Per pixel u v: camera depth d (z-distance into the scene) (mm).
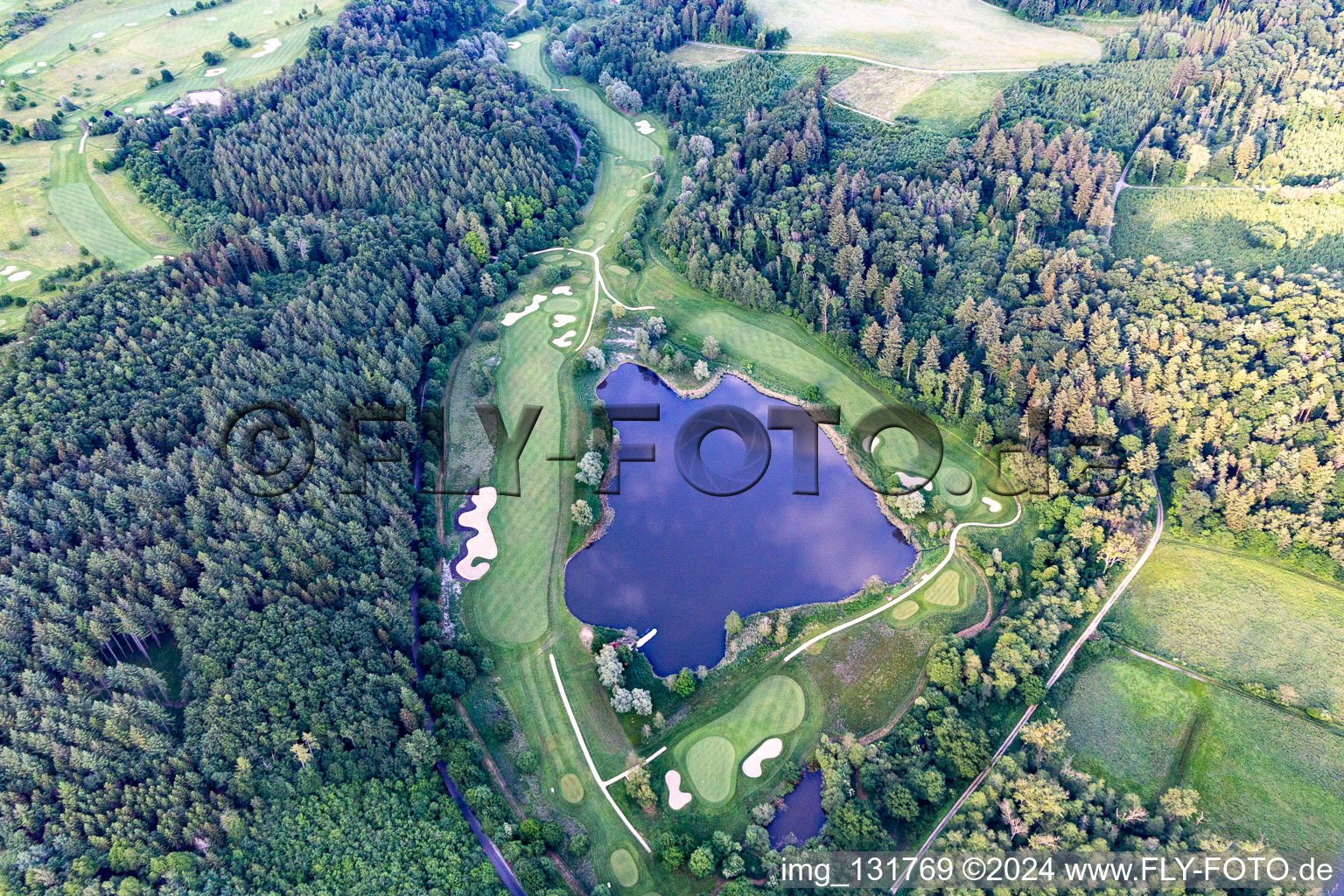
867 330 138250
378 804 85938
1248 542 111438
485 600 110500
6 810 79500
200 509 102875
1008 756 91250
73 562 96375
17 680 87938
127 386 115125
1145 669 101562
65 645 90688
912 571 114000
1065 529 114875
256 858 81500
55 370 115188
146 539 100125
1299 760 92375
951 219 150750
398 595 103250
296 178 157750
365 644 95750
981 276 141500
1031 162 157250
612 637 106125
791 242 149875
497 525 119875
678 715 99250
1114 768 93000
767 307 153750
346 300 137250
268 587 97188
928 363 131375
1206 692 98875
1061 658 102812
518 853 83312
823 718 98938
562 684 101812
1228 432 116562
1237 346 123250
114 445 106438
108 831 79812
